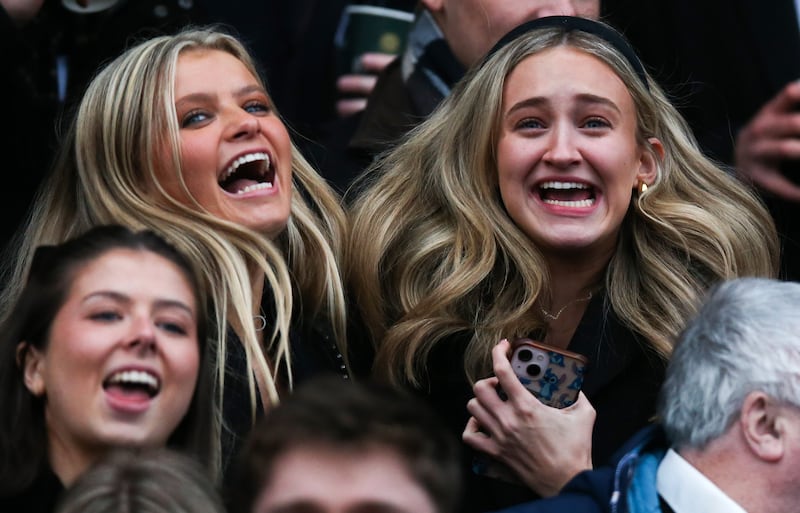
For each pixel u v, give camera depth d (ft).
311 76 67.87
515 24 58.59
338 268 52.24
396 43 65.62
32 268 40.86
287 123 58.90
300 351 49.26
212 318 46.14
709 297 39.83
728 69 63.98
